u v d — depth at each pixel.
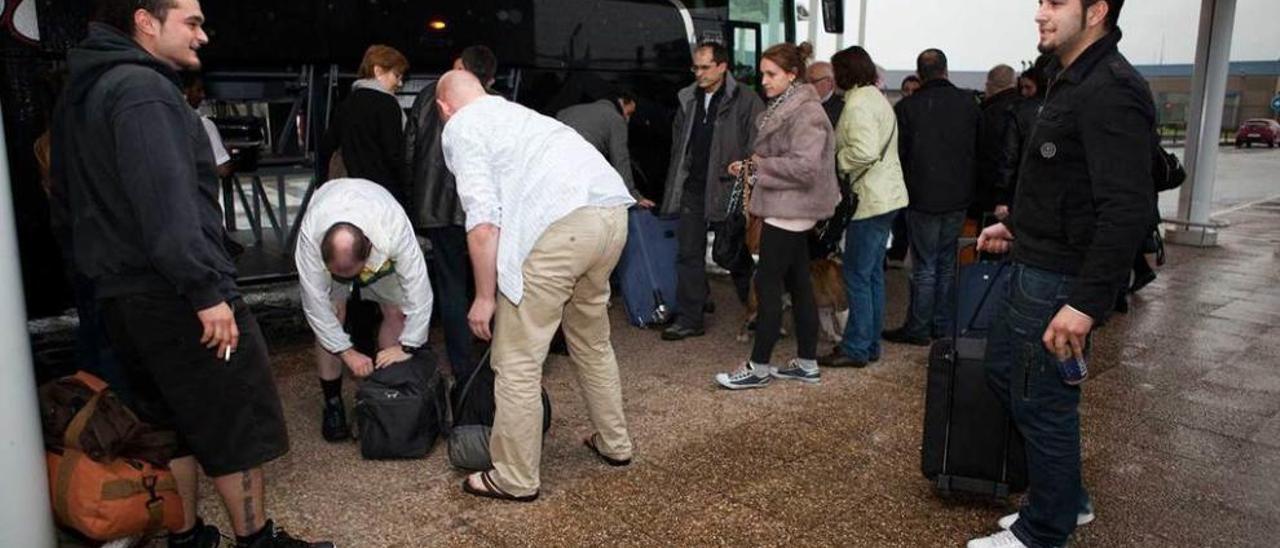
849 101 4.21
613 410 3.23
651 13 6.16
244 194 4.96
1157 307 5.97
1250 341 5.11
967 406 2.85
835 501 3.02
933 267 4.80
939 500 3.03
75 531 2.33
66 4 3.96
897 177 4.32
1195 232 8.74
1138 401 4.05
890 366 4.50
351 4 4.95
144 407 2.36
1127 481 3.19
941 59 4.55
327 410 3.51
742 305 5.88
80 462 2.26
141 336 2.17
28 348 2.19
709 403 3.95
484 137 2.86
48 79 3.93
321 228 3.03
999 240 2.87
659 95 6.30
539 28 5.66
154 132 2.04
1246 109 62.72
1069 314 2.17
